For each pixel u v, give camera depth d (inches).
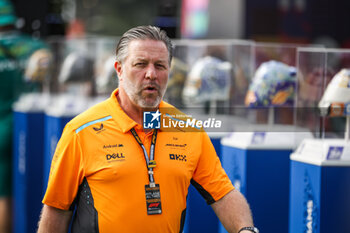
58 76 284.5
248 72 214.8
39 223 126.2
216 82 218.8
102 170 118.9
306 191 161.2
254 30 364.5
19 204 290.0
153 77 118.8
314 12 377.4
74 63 273.3
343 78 161.8
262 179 191.2
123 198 118.6
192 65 229.9
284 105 200.8
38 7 332.8
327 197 154.5
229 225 128.4
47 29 335.6
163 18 271.0
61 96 280.1
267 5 365.1
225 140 205.8
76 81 274.8
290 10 371.2
